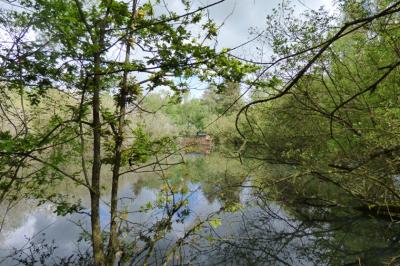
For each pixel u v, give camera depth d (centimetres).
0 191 502
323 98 1043
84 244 728
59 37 348
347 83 953
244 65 466
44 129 474
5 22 341
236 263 680
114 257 509
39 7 340
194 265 626
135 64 440
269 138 1141
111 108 637
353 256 747
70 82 459
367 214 947
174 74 458
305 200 1105
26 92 464
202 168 2016
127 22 448
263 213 1057
